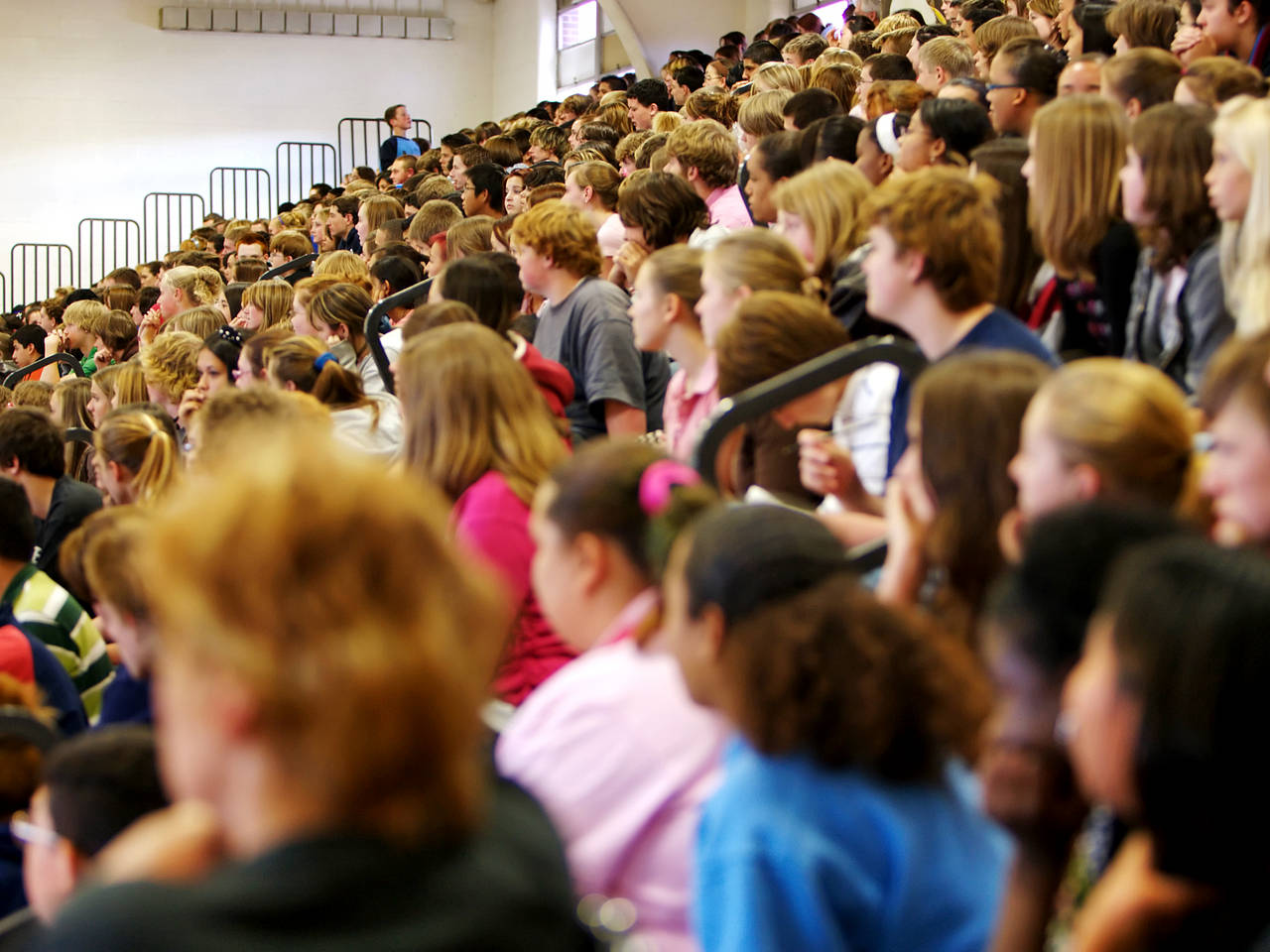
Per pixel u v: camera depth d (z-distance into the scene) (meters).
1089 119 3.91
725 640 1.95
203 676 1.22
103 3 23.19
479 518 3.33
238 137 23.86
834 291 4.02
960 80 6.43
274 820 1.23
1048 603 1.81
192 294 10.45
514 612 3.30
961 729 1.83
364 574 1.22
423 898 1.23
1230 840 1.47
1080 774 1.67
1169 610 1.48
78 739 2.77
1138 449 2.16
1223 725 1.44
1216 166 3.48
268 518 1.22
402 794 1.23
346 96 24.33
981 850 1.90
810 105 6.92
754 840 1.81
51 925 1.25
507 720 3.07
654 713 2.26
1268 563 1.51
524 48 23.95
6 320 16.77
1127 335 3.85
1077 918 1.75
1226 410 2.16
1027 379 2.38
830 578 1.94
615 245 6.72
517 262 5.73
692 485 2.52
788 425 3.34
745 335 3.33
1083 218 3.91
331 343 6.44
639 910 2.19
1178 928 1.53
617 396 5.12
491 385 3.45
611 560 2.50
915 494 2.43
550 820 1.46
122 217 23.44
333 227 13.16
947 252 3.18
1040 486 2.21
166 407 7.30
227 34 23.72
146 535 1.32
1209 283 3.57
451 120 24.89
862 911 1.79
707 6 19.23
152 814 2.66
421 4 24.52
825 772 1.83
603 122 12.70
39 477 5.95
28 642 4.31
